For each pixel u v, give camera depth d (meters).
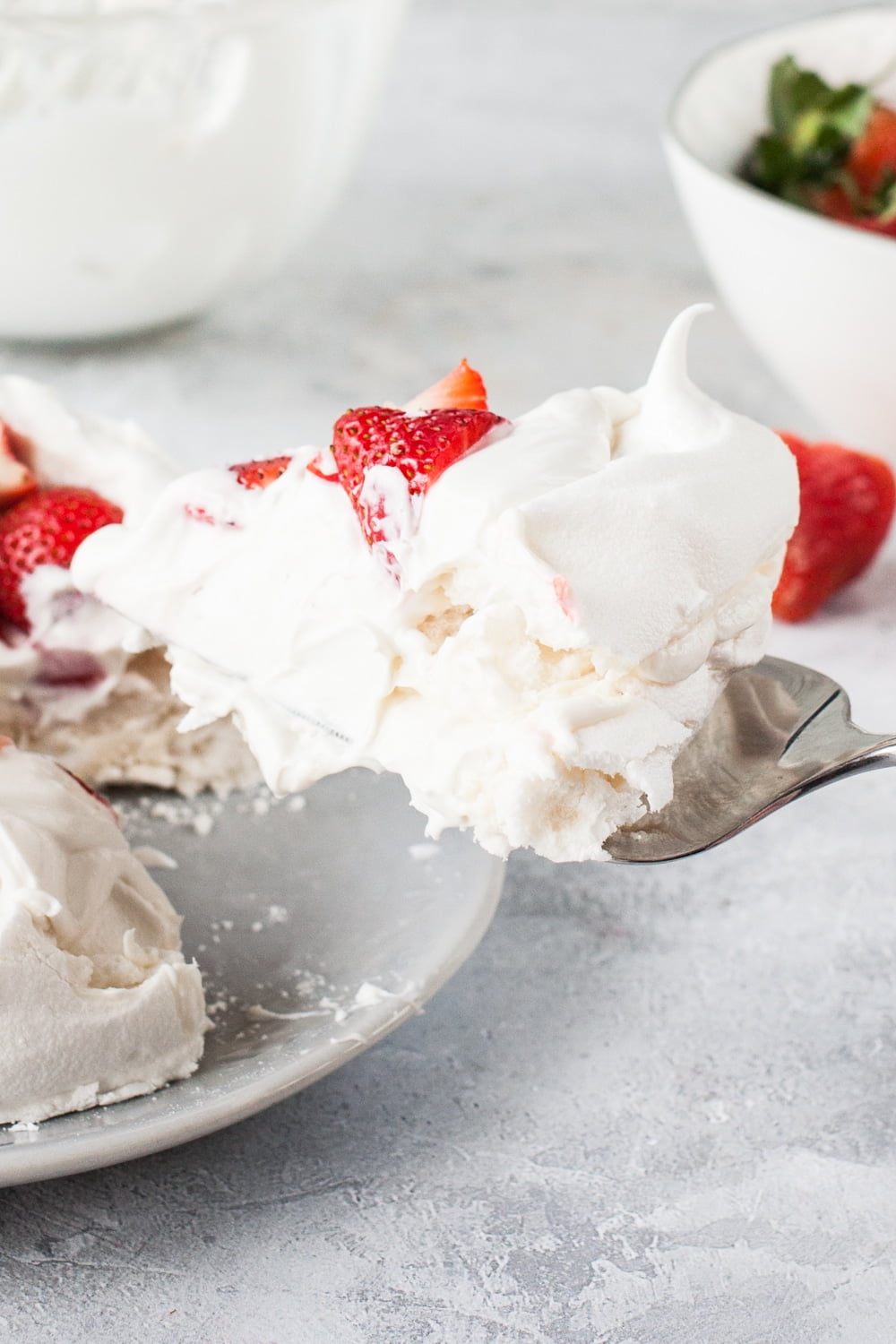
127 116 0.85
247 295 0.97
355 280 0.99
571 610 0.62
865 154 0.87
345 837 0.71
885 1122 0.65
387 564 0.64
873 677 0.78
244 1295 0.62
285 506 0.66
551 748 0.62
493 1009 0.68
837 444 0.82
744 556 0.65
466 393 0.67
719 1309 0.61
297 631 0.65
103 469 0.73
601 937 0.70
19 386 0.73
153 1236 0.63
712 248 0.84
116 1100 0.64
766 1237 0.63
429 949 0.67
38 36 0.83
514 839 0.62
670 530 0.63
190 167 0.87
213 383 0.91
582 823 0.63
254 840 0.71
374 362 0.93
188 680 0.68
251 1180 0.64
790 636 0.80
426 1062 0.66
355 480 0.64
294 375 0.92
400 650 0.64
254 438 0.87
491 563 0.63
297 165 0.90
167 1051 0.64
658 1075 0.66
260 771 0.73
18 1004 0.63
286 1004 0.66
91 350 0.93
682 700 0.64
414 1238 0.63
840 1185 0.64
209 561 0.67
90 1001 0.63
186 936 0.68
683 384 0.67
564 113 1.17
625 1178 0.64
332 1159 0.64
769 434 0.66
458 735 0.64
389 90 1.20
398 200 1.05
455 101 1.18
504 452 0.65
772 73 0.88
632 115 1.16
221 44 0.85
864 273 0.80
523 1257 0.62
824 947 0.70
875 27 0.89
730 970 0.69
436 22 1.30
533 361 0.92
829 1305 0.62
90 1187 0.63
